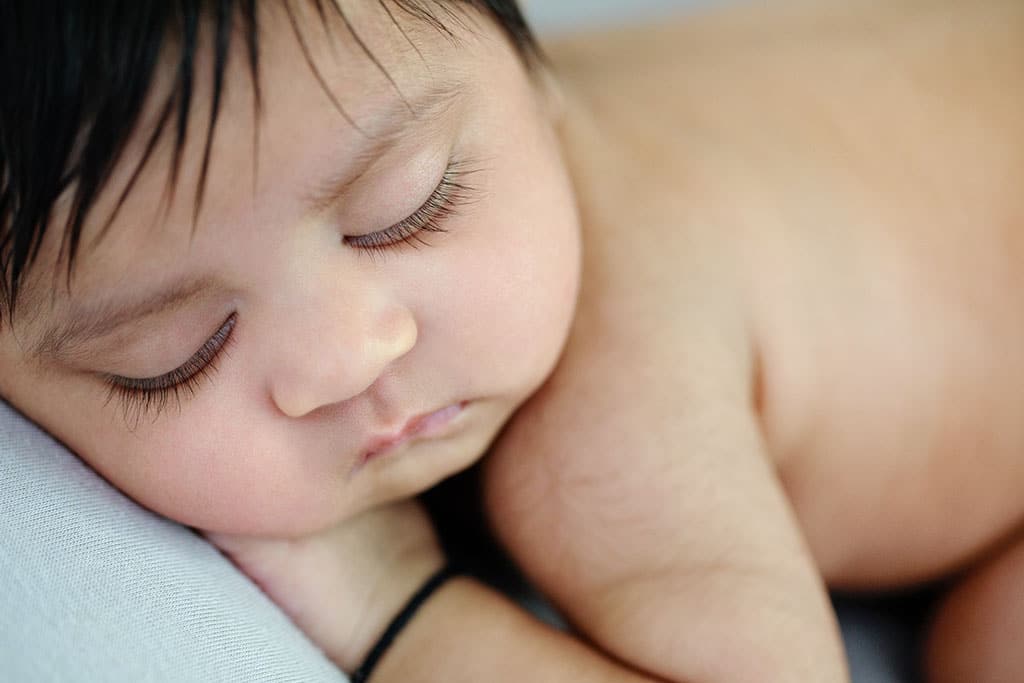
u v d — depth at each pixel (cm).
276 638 68
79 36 53
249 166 55
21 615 60
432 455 71
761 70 98
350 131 56
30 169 55
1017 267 93
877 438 90
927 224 92
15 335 61
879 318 89
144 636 62
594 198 83
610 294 78
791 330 87
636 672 70
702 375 77
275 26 54
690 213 85
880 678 90
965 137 96
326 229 58
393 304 62
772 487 75
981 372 91
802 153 93
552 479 75
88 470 68
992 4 105
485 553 85
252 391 62
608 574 73
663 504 72
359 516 78
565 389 76
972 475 92
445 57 61
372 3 58
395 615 75
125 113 53
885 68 99
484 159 65
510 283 66
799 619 70
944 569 94
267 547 74
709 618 69
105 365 61
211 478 66
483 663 71
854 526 92
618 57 103
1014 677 84
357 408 65
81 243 56
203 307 59
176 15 52
